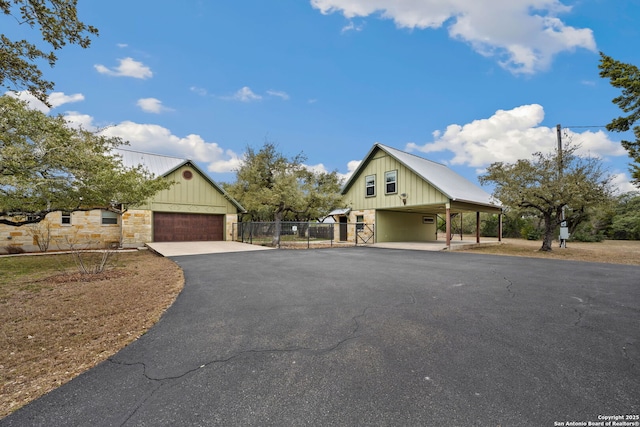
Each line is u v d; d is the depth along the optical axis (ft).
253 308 14.60
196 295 17.17
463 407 6.81
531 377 8.12
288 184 51.13
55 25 14.57
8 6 13.75
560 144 46.70
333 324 12.28
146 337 11.15
